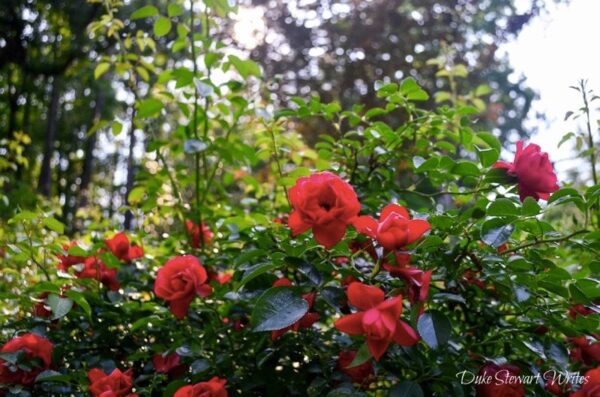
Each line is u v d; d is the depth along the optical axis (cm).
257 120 113
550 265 76
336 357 83
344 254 76
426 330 65
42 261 111
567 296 75
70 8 501
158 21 114
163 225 135
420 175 111
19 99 716
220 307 93
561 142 108
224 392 74
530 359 88
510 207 70
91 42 500
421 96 101
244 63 111
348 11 411
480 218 79
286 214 115
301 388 82
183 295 81
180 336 88
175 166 126
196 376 82
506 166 82
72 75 582
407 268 67
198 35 114
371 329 61
